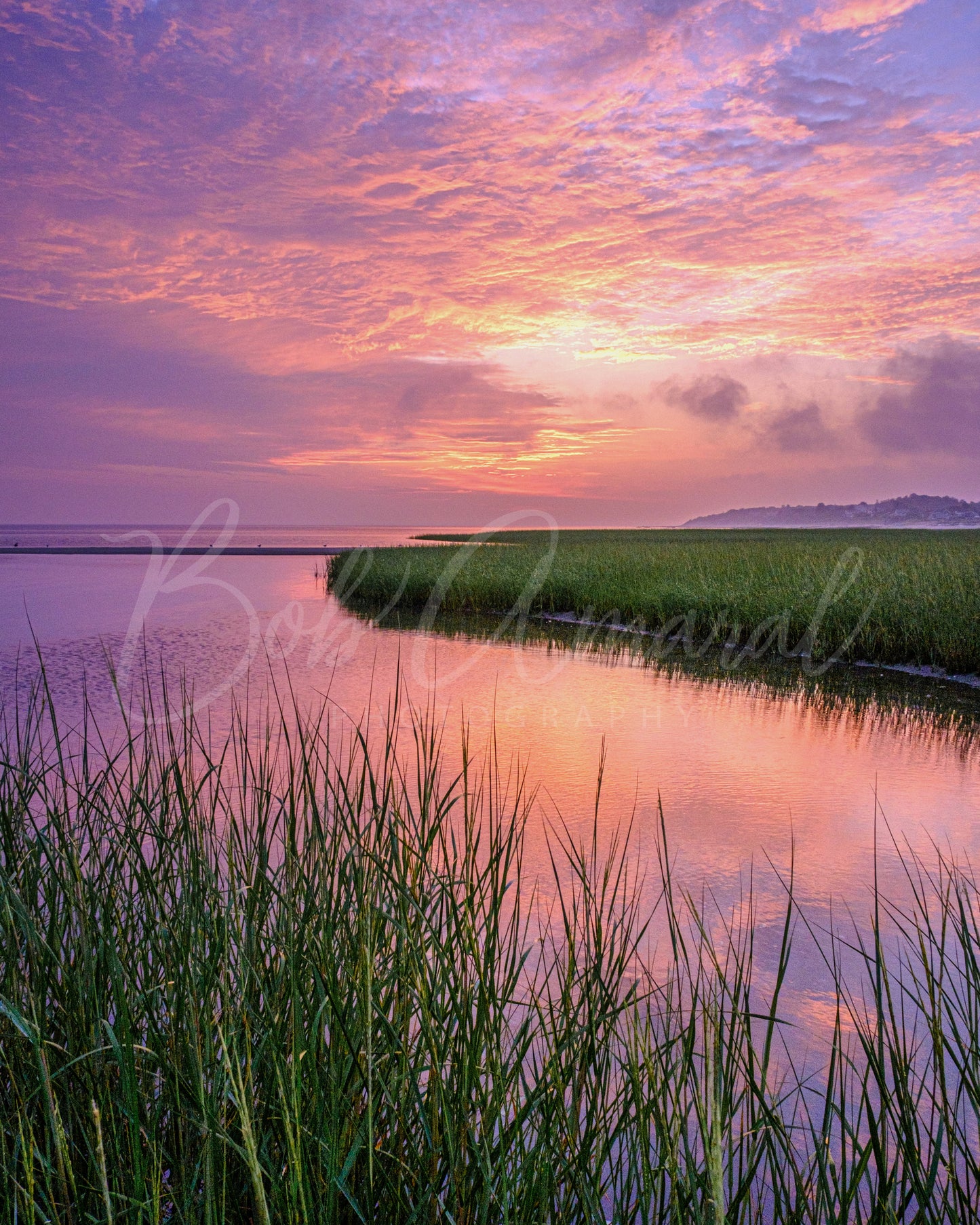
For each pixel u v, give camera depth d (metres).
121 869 2.57
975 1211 1.99
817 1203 1.85
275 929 2.37
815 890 4.29
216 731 6.87
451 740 7.05
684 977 3.31
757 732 7.79
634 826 5.15
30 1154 1.61
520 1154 1.94
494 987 2.16
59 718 7.16
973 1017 2.18
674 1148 1.81
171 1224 1.72
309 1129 1.86
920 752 7.14
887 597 12.48
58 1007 2.09
